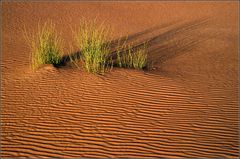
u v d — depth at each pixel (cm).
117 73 945
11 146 592
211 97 842
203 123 690
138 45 1411
